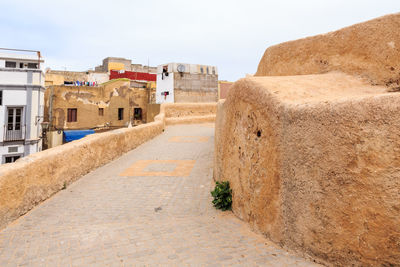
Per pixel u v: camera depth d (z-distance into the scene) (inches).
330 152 103.8
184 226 160.7
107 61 1720.0
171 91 980.6
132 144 423.2
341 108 101.0
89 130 1072.2
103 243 141.3
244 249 126.0
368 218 93.6
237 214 172.6
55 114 1010.7
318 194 108.3
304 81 169.9
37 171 209.2
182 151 398.3
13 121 776.3
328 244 105.3
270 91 143.4
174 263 116.2
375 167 91.7
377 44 176.4
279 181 128.3
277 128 129.9
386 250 89.5
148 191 237.5
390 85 166.4
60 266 120.2
